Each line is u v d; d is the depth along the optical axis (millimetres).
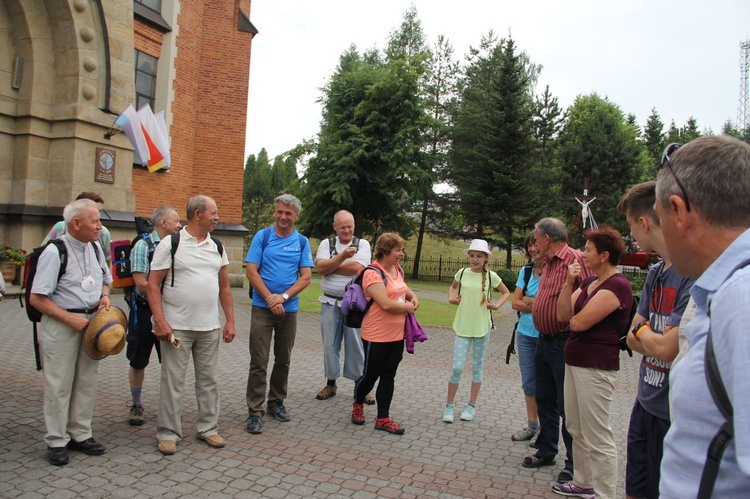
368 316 5281
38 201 12062
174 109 15531
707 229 1383
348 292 5281
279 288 5297
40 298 4059
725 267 1315
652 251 2943
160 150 13133
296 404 6023
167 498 3631
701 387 1317
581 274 4238
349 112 30172
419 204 33688
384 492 3916
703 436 1308
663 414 2916
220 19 16578
